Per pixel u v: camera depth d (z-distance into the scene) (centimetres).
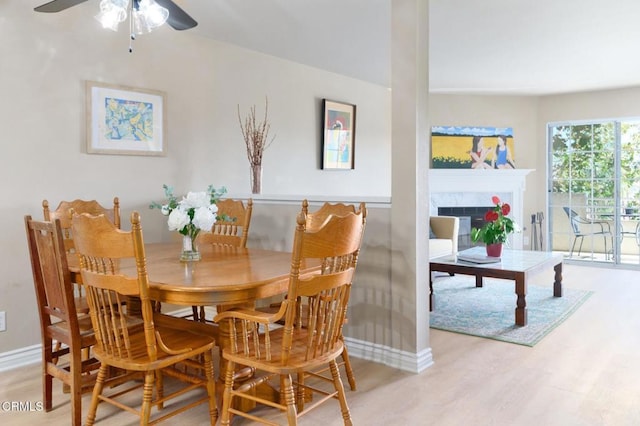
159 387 258
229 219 308
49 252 237
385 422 241
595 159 699
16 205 318
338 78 581
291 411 202
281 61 507
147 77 389
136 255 202
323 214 305
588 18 385
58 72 335
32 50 322
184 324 270
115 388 283
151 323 209
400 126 305
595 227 704
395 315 315
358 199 328
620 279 591
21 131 318
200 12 369
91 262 215
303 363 204
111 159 368
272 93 499
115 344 215
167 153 405
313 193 555
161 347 213
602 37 435
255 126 480
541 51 482
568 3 353
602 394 269
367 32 419
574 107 707
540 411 250
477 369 308
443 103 714
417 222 303
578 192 715
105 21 246
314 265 255
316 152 556
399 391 277
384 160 664
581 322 408
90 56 352
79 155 348
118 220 341
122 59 372
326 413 251
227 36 429
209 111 437
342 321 225
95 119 356
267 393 262
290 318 199
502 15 376
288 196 376
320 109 557
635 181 673
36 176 326
